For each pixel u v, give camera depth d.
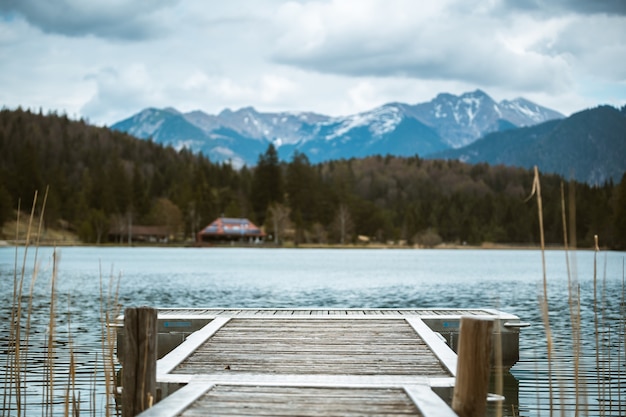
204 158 164.62
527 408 7.57
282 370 6.90
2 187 83.38
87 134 164.50
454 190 153.88
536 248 106.50
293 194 109.81
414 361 7.39
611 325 14.30
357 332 9.38
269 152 111.62
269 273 35.50
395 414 5.07
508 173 161.62
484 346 5.24
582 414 7.30
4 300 19.36
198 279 30.41
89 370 9.40
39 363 9.83
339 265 46.06
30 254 59.91
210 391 5.85
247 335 9.12
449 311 11.60
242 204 117.62
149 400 5.28
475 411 5.24
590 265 46.12
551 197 87.19
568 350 11.15
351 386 6.03
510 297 21.59
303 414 5.04
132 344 5.30
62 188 110.69
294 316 10.93
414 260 57.66
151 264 46.28
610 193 84.69
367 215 108.69
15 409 6.90
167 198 122.69
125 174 118.06
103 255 65.12
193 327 10.31
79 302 19.06
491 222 111.56
